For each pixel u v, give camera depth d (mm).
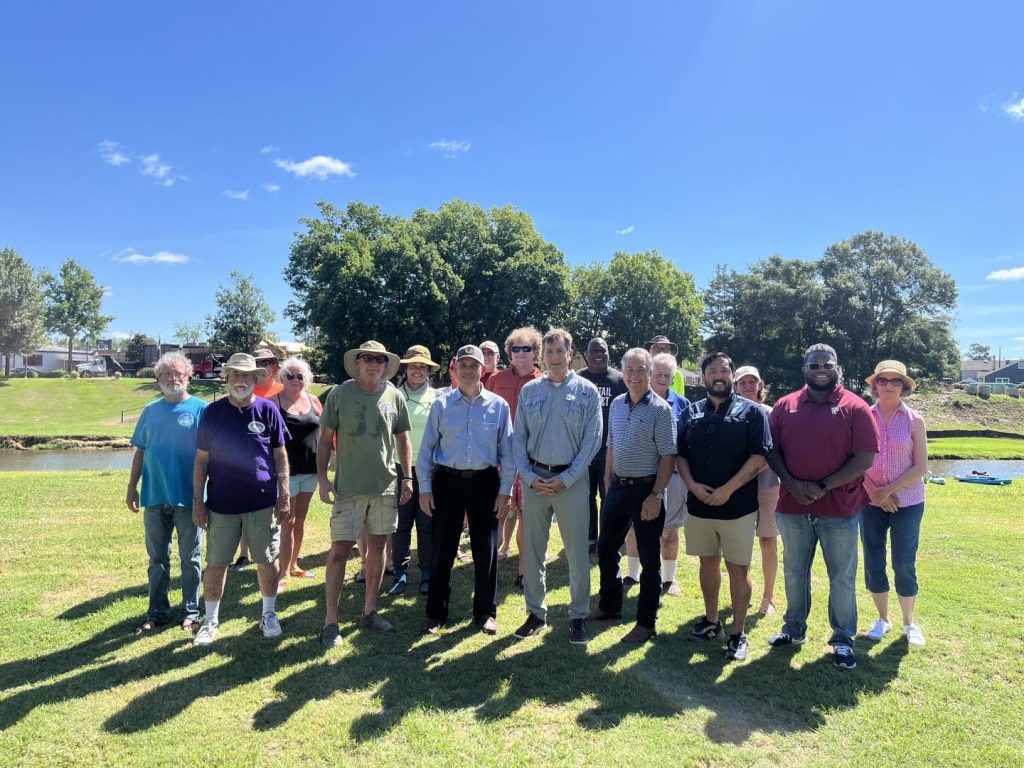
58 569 5371
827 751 2914
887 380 4234
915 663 3832
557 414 4164
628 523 4488
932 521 7617
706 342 50781
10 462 19953
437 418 4355
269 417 4211
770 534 4723
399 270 35312
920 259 45938
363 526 4406
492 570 4395
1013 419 40344
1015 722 3160
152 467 4238
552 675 3654
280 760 2803
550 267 38094
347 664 3758
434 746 2912
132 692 3383
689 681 3604
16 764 2732
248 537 4098
